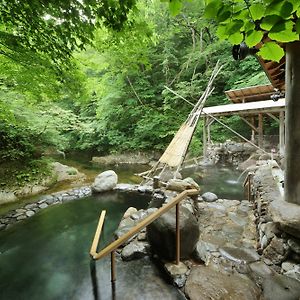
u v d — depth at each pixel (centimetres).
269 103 859
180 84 1354
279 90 496
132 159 1395
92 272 329
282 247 293
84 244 432
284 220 266
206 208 511
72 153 1656
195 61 1473
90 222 529
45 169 855
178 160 655
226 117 1367
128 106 1436
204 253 325
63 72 382
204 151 1119
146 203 633
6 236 467
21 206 619
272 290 248
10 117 585
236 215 471
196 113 845
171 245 308
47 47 320
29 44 318
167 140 1365
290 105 280
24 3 250
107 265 342
